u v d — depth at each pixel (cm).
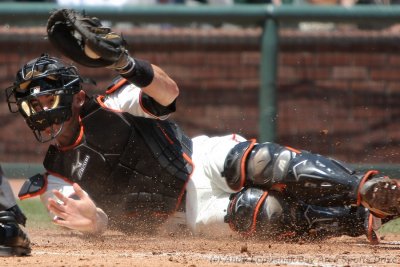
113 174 1705
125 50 1570
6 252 1430
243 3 4309
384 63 4144
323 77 4128
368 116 4112
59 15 1520
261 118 3881
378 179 1552
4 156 4019
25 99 1616
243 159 1680
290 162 1644
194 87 4141
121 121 1692
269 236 1719
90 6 3841
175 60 4144
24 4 3878
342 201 1636
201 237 1769
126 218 1759
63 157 1706
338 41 4131
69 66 1655
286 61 4119
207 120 4128
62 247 1675
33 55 4125
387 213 1590
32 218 2444
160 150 1722
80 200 1611
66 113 1634
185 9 3862
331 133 4103
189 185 1752
